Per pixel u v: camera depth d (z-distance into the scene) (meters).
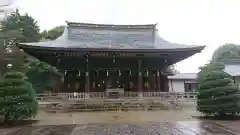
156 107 25.89
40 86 43.09
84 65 34.09
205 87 20.42
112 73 35.78
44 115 22.08
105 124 16.84
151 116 21.06
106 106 25.72
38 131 14.51
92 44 35.56
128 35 38.91
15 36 42.69
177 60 36.94
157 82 35.06
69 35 37.03
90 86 34.72
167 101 28.36
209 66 22.50
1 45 40.41
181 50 31.92
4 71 39.19
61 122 18.38
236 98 19.52
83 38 37.22
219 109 19.53
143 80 35.50
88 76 33.16
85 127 15.59
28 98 18.58
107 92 31.03
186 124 16.36
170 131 13.66
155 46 35.00
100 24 39.94
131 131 13.81
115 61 34.62
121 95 31.05
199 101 20.80
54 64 35.03
